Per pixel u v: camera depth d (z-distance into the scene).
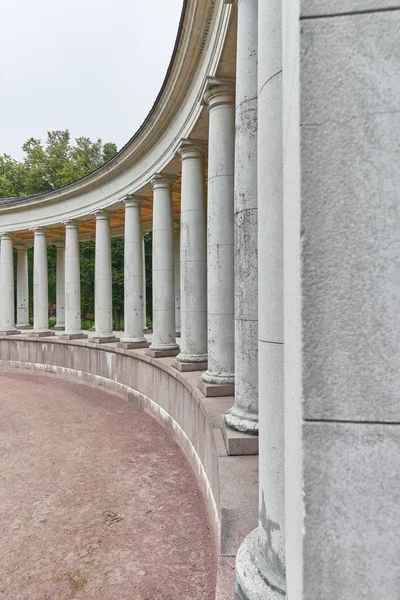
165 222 25.64
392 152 3.22
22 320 59.91
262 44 5.89
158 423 24.03
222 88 14.83
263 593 5.10
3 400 30.78
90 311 88.94
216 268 14.87
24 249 59.62
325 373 3.27
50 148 93.56
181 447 19.16
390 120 3.22
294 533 3.63
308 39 3.31
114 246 81.06
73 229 40.66
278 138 5.61
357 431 3.21
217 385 14.29
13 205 44.81
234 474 8.97
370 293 3.23
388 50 3.22
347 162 3.27
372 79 3.24
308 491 3.26
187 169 20.38
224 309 14.80
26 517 13.35
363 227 3.25
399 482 3.14
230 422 10.22
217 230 14.89
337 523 3.22
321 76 3.30
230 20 12.48
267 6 5.80
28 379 40.16
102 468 17.31
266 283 5.61
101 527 12.55
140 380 27.92
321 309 3.29
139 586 9.74
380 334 3.21
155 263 25.77
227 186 14.88
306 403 3.29
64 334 40.94
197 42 16.30
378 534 3.16
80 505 14.06
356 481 3.20
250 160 9.68
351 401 3.23
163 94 21.09
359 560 3.18
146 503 14.00
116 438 21.36
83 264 83.31
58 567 10.62
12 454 19.34
